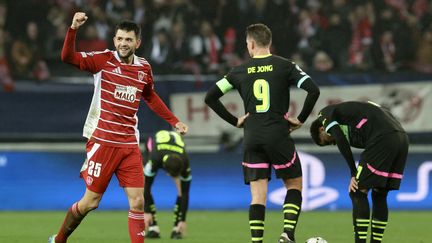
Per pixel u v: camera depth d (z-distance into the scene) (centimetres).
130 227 2536
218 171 5359
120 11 5903
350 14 5962
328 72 5391
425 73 5400
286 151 2591
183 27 5800
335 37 5859
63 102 5275
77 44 5672
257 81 2606
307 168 5356
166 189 5306
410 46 5900
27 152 5278
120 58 2516
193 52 5738
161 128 5241
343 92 5384
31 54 5634
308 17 5900
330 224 4372
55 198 5291
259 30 2650
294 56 5806
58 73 5662
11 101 5241
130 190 2528
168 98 5328
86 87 5291
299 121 2630
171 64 5666
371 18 5956
